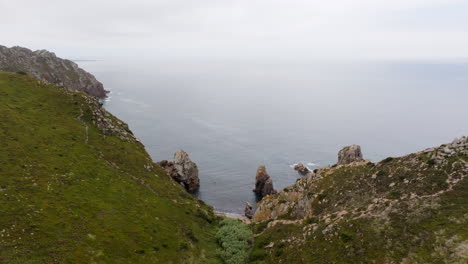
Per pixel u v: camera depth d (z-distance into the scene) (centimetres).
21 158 5269
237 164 14650
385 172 5738
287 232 5284
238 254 4984
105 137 7950
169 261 4369
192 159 14988
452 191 4334
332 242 4212
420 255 3362
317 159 15762
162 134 19175
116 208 5081
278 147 17625
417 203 4250
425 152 5747
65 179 5234
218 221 6619
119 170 6650
